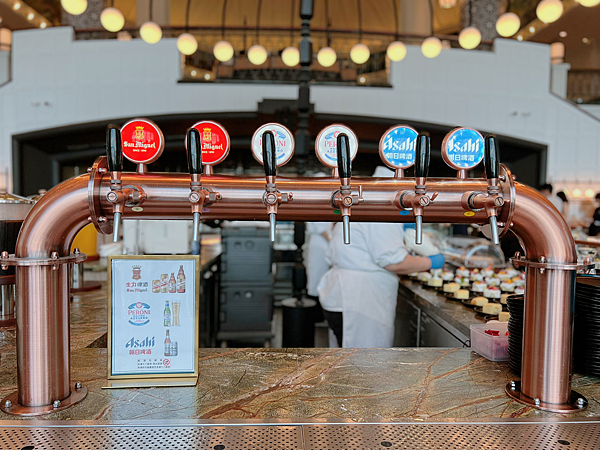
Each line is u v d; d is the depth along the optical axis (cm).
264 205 92
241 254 441
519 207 90
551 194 658
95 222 90
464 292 221
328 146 97
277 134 96
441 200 92
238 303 443
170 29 937
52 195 87
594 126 955
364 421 84
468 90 928
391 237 227
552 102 951
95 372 108
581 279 120
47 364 88
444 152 95
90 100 900
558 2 482
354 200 91
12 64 907
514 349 110
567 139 957
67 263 91
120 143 83
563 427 82
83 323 156
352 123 909
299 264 355
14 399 91
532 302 93
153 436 77
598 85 1185
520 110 942
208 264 343
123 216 92
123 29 929
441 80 922
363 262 234
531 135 950
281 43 973
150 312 100
